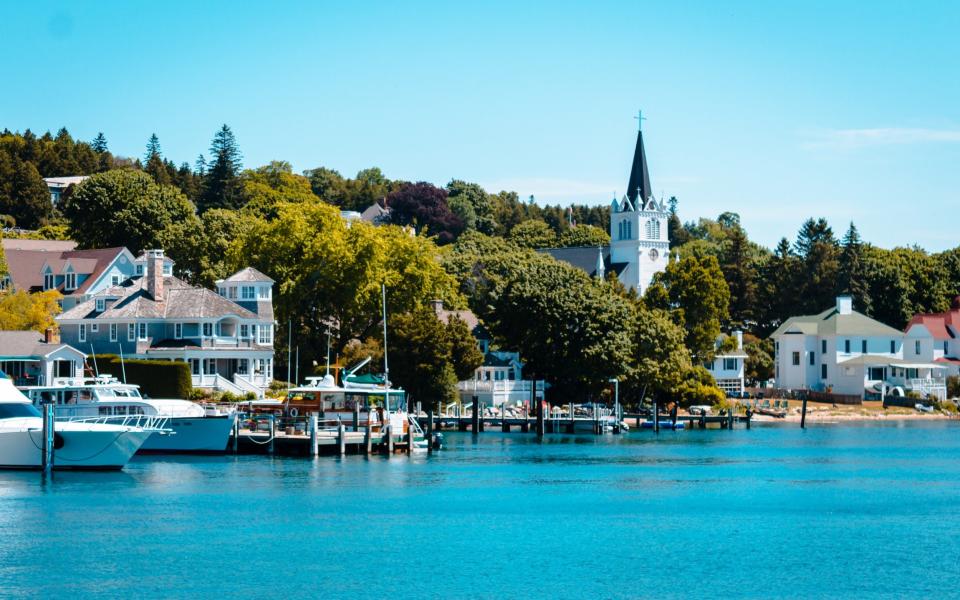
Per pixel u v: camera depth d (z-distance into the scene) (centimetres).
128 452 8862
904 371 18425
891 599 5725
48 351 11606
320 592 5750
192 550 6506
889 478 9700
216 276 16400
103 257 15488
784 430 14600
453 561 6366
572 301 14412
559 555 6538
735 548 6762
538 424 13125
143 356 12619
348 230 14538
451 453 11156
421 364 13138
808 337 18938
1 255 15375
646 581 6012
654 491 8806
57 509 7525
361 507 7831
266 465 9481
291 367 14212
